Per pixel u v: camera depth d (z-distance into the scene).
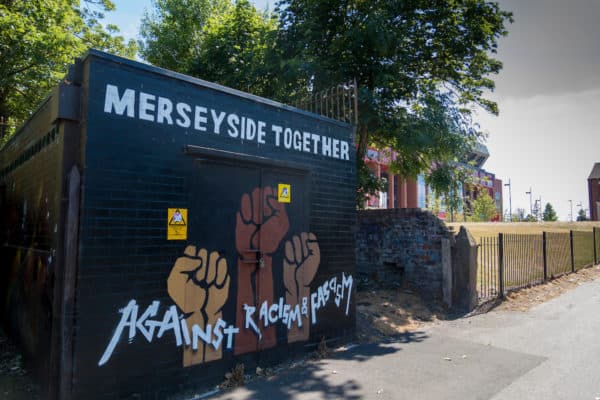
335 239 6.19
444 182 10.77
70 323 3.52
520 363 5.25
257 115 5.22
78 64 3.90
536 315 8.09
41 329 4.12
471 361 5.34
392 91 10.22
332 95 7.14
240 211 4.90
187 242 4.34
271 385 4.54
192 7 20.61
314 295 5.76
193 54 19.91
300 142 5.79
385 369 5.05
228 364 4.62
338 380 4.68
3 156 7.66
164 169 4.21
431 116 10.05
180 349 4.21
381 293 9.00
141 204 4.01
